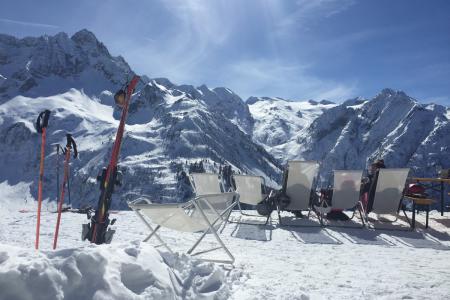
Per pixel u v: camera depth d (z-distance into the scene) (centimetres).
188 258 330
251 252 503
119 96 412
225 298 299
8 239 532
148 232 638
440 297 314
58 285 216
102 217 397
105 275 234
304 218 805
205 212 452
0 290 205
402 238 618
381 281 364
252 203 797
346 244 569
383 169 693
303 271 401
